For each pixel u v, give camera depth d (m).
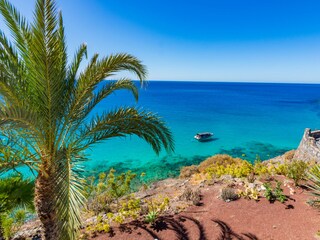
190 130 33.78
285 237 5.41
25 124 3.64
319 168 6.48
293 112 53.66
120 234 6.01
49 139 4.34
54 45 3.71
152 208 7.07
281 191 7.36
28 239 6.92
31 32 3.69
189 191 8.42
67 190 3.39
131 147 23.84
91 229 6.30
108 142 25.70
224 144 25.97
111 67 4.37
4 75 3.58
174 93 115.38
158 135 5.41
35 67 3.73
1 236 6.25
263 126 37.03
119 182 8.59
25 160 4.18
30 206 5.60
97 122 4.84
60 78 4.16
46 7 3.43
